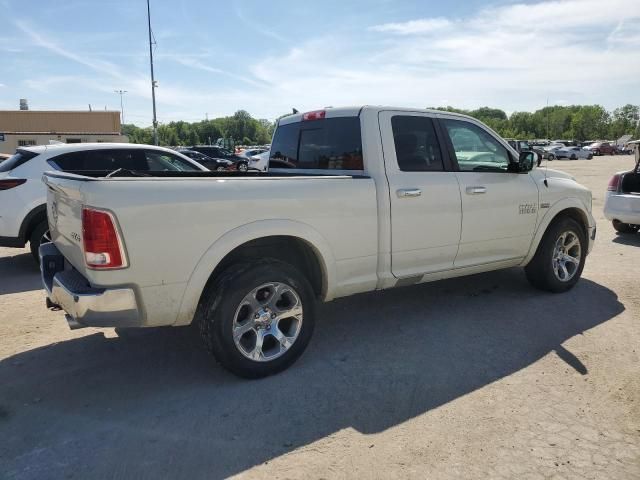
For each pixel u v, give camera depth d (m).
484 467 2.70
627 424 3.08
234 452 2.85
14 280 6.52
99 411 3.29
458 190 4.59
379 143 4.25
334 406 3.32
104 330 4.72
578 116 125.44
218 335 3.47
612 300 5.39
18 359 4.10
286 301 3.84
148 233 3.14
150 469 2.70
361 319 4.91
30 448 2.90
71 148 7.05
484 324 4.74
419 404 3.34
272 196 3.58
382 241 4.18
